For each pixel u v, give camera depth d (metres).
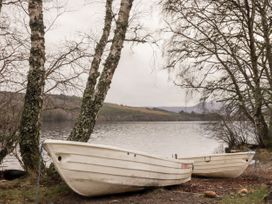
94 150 7.39
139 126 76.25
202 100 22.98
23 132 9.10
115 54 9.57
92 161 7.41
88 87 9.83
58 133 23.42
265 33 21.27
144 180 8.41
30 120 9.12
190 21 21.92
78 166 7.27
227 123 24.33
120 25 9.64
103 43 10.41
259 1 21.19
